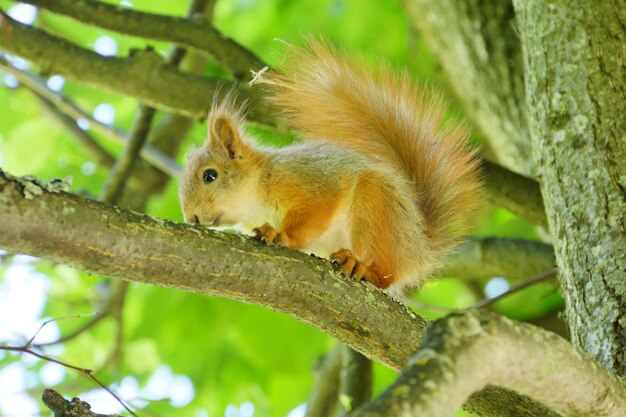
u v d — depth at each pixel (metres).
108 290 14.82
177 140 15.23
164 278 6.43
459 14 13.37
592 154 8.42
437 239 10.62
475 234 14.20
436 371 5.09
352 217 9.70
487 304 11.61
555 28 8.99
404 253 9.80
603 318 7.74
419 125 10.81
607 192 8.21
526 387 5.66
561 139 8.64
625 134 8.41
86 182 16.33
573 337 8.07
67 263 6.13
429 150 10.79
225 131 10.54
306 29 17.09
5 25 10.57
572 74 8.77
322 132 10.75
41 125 14.89
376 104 10.76
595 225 8.13
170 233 6.43
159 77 11.73
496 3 13.19
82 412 6.75
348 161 9.92
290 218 9.79
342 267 8.77
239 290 6.77
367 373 11.85
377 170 9.84
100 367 14.30
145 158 13.98
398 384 5.04
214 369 16.17
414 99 10.87
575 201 8.35
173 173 13.80
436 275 11.60
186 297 15.45
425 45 15.72
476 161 10.76
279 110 11.75
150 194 14.89
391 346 7.34
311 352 15.08
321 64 10.68
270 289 6.89
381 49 16.95
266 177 10.14
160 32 11.77
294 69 10.60
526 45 9.28
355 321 7.23
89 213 6.09
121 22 11.66
